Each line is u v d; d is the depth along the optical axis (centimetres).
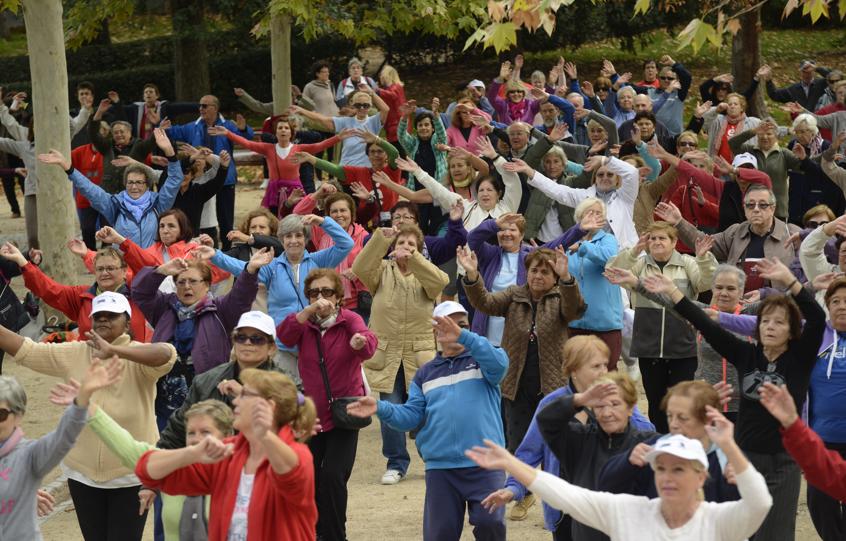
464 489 1039
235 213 3047
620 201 1656
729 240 1491
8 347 1089
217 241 2405
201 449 748
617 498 727
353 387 1147
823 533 1045
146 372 1073
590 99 2647
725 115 2373
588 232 1421
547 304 1245
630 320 1659
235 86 4553
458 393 1041
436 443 1041
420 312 1430
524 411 1264
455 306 1073
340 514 1138
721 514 704
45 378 1931
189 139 2423
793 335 963
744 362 988
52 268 2086
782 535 967
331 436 1145
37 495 884
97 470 1066
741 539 700
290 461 739
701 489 781
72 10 3334
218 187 1903
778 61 4616
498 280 1441
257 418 722
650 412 1391
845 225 1256
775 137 1902
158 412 1202
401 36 4528
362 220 1988
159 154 2353
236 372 1016
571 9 4222
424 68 4725
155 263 1428
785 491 962
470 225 1702
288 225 1406
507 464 737
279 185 2261
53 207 2078
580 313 1234
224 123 2459
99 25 3444
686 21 4288
